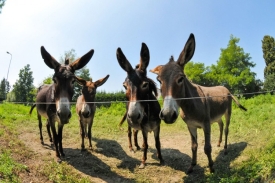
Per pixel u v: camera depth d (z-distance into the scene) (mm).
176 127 10320
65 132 8828
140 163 6336
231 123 8867
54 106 6008
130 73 5867
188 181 5320
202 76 34531
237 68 31734
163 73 4816
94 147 7414
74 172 5555
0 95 41250
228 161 5926
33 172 5094
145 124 6078
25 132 8328
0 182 4184
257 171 4488
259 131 7320
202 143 7719
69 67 5750
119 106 15047
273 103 12039
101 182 5309
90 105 6980
